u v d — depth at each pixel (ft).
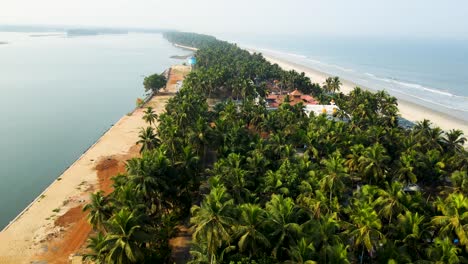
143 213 162.91
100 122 510.17
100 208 172.14
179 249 197.06
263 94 506.48
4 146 407.23
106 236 148.87
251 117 367.25
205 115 366.02
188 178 225.76
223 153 259.60
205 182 256.32
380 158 232.94
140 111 499.51
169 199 211.00
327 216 164.04
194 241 155.84
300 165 226.38
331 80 595.47
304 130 314.76
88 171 300.20
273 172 225.76
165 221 198.70
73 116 536.42
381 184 237.45
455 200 165.99
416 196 184.75
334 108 425.69
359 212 158.71
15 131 461.37
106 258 139.85
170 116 335.26
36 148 403.95
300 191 201.16
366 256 176.96
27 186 312.29
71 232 214.69
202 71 616.39
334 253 131.13
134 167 198.80
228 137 276.41
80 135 452.76
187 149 230.48
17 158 373.81
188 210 224.53
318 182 201.67
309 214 173.47
